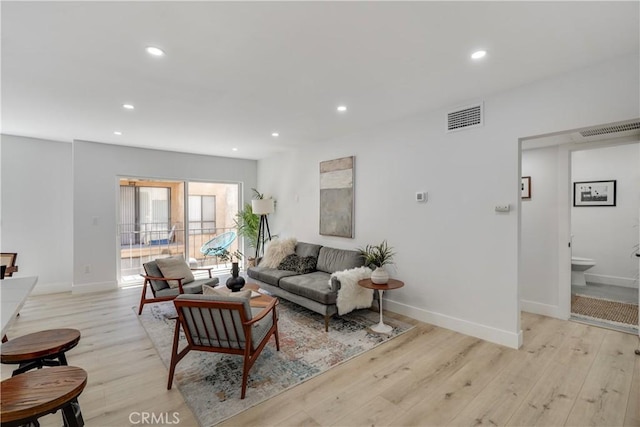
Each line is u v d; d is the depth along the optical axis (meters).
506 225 2.87
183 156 5.84
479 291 3.06
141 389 2.21
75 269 4.77
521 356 2.66
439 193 3.38
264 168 6.55
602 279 5.18
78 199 4.79
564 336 3.07
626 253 4.97
